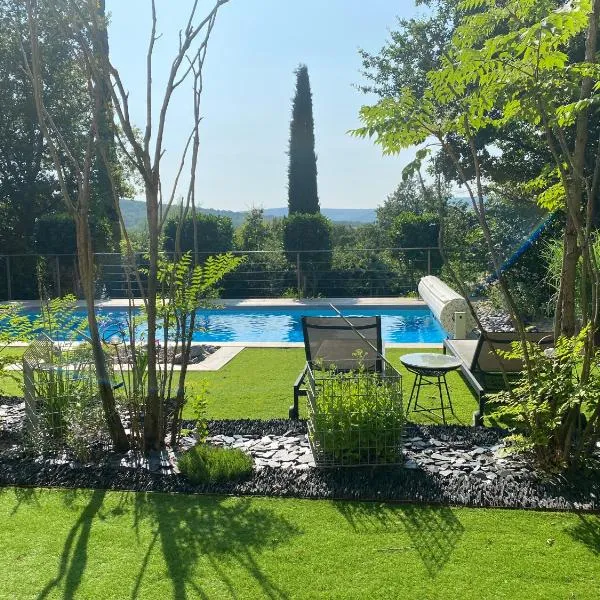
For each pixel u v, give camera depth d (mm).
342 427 4168
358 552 3082
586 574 2857
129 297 4641
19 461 4375
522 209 13695
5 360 5250
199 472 3977
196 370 7449
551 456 4055
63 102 18406
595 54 3918
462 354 6445
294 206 23984
